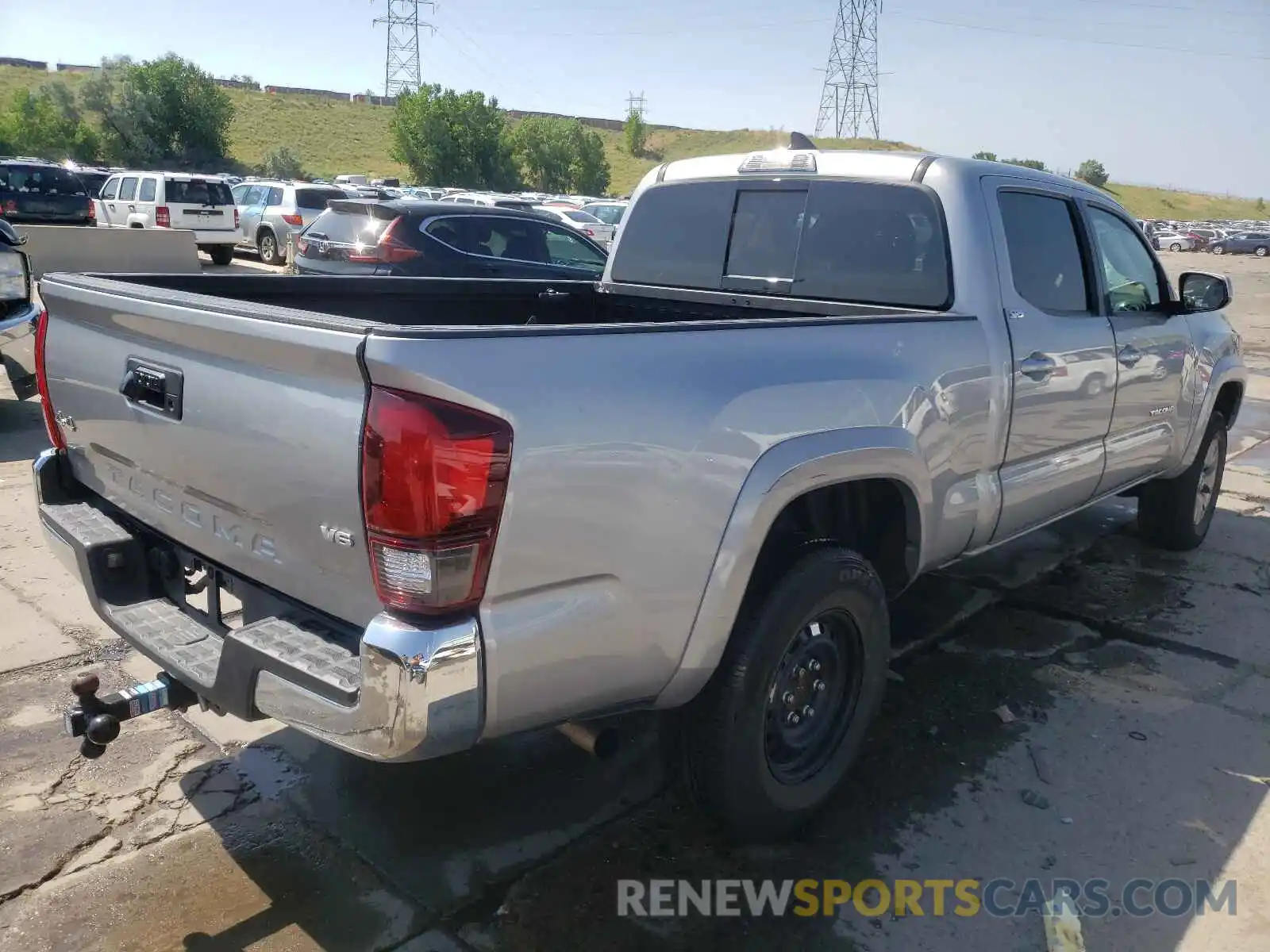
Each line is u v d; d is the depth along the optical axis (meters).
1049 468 3.98
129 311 2.58
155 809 3.06
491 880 2.81
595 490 2.23
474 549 2.05
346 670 2.15
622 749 3.52
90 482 3.10
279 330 2.13
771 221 4.15
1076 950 2.62
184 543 2.69
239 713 2.34
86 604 4.45
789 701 2.98
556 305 4.54
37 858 2.81
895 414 3.04
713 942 2.61
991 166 3.81
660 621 2.44
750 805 2.84
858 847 3.03
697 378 2.46
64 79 79.38
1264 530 6.31
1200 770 3.52
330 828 3.00
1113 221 4.53
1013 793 3.34
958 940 2.65
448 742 2.09
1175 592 5.17
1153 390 4.63
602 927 2.64
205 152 65.19
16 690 3.70
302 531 2.24
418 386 1.97
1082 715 3.88
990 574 5.34
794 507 3.05
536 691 2.24
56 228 14.20
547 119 75.81
